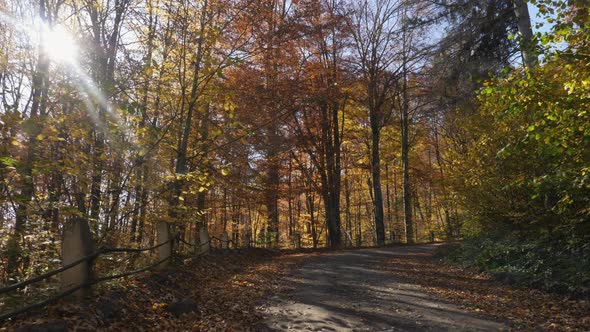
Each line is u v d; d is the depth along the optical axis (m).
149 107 11.69
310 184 25.33
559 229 10.02
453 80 17.53
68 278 5.46
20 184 6.68
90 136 7.54
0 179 6.39
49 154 7.35
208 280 9.50
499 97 7.38
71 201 9.39
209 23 10.88
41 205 7.20
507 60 16.39
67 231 5.59
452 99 17.94
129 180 9.06
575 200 8.80
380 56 27.23
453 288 9.34
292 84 16.94
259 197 21.56
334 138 25.98
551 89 6.82
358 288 9.36
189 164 13.18
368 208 46.12
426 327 6.13
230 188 18.94
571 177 7.25
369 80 26.81
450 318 6.66
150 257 9.59
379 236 26.39
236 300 7.86
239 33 12.22
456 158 13.30
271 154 20.67
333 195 25.52
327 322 6.39
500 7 15.40
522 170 10.56
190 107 10.95
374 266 13.55
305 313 6.96
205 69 9.70
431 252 18.62
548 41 6.51
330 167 25.19
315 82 19.61
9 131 6.11
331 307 7.43
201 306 7.09
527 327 6.12
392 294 8.63
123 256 8.54
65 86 7.16
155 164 9.53
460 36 16.77
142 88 9.31
